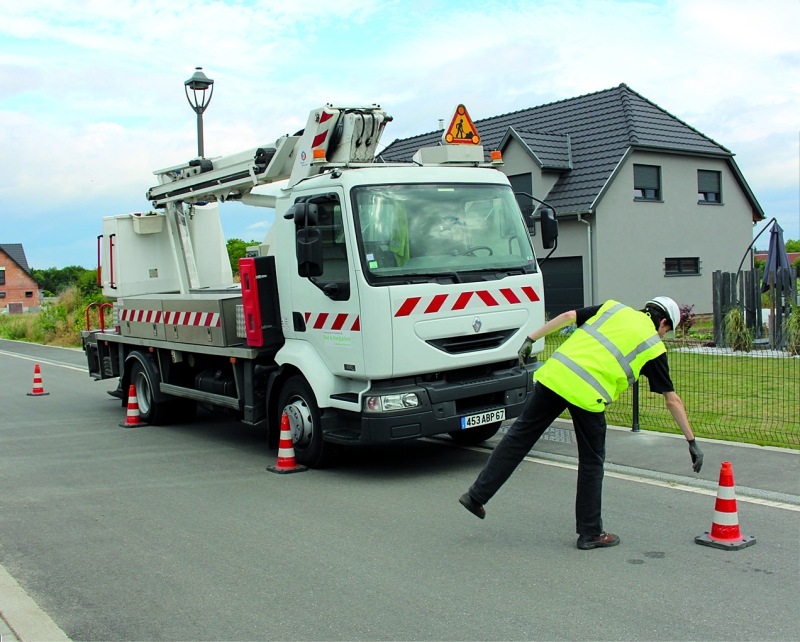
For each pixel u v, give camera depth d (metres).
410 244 7.24
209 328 9.23
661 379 5.18
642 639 3.95
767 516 5.88
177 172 11.30
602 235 21.83
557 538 5.59
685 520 5.86
